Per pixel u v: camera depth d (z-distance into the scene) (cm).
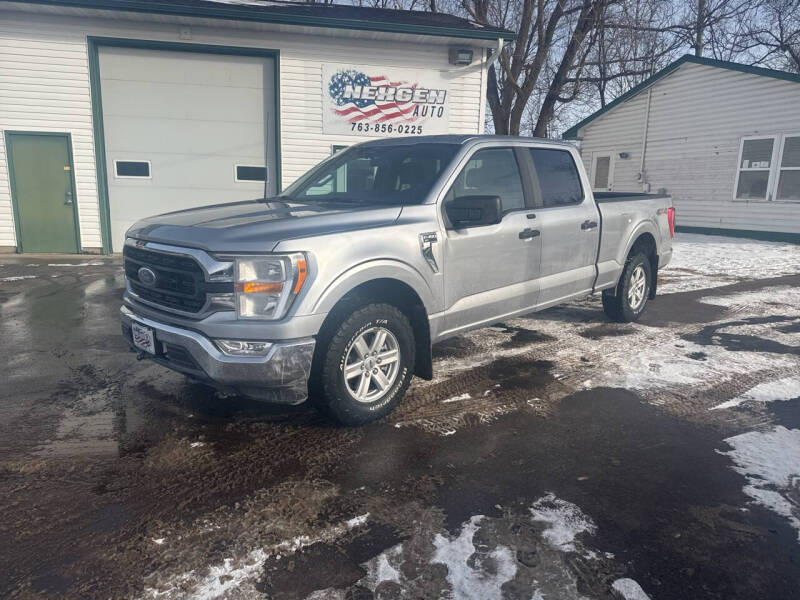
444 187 400
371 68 1183
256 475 302
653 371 470
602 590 217
